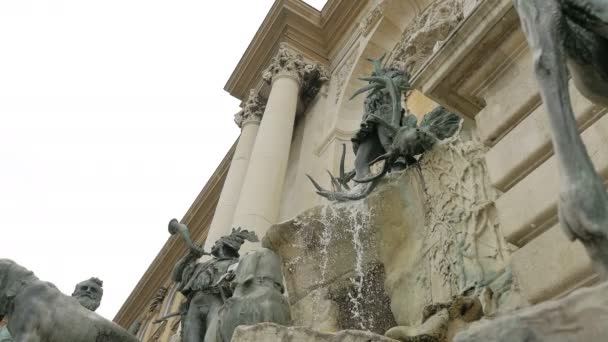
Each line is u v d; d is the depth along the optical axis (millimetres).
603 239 1812
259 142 15789
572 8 2318
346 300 7680
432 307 4570
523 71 4785
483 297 5156
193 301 7086
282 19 20766
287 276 7820
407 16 17531
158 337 28516
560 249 3742
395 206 7094
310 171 15758
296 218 7664
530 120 4520
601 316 1414
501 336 1541
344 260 7488
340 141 15852
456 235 6211
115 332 6676
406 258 6828
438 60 5383
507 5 4742
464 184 6496
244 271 5664
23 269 6719
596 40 2432
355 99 17234
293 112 17422
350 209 7379
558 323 1479
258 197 13961
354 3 20109
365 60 17797
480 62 5121
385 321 7453
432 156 7121
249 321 5195
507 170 4551
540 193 4129
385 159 7480
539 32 2279
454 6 14898
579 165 1958
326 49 20562
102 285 9391
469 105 5434
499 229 5738
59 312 6387
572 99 4176
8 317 6477
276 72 19062
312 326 7453
